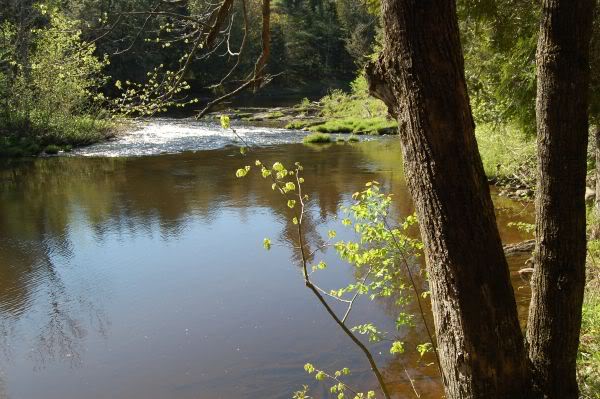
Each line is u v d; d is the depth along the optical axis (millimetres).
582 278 3164
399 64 2500
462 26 7359
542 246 3209
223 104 5027
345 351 6988
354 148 24703
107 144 26281
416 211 2701
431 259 2674
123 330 8023
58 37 22688
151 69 32438
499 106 8070
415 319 7582
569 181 3105
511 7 6801
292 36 57781
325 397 5996
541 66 3168
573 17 3006
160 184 17547
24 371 7000
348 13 59062
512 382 2738
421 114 2469
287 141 27141
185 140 27469
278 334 7660
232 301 8867
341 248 4234
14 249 11656
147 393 6379
